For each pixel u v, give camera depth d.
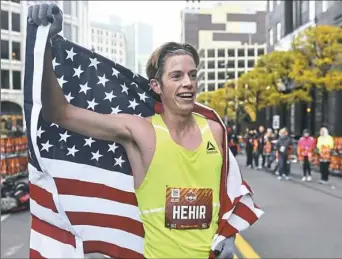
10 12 30.48
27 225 7.17
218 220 1.79
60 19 1.70
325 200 2.71
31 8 1.68
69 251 1.97
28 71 1.72
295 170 9.18
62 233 1.99
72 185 2.00
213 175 1.76
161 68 1.78
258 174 12.20
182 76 1.75
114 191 2.02
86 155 2.00
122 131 1.78
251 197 1.86
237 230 1.80
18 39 30.20
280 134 11.87
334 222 2.11
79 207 2.02
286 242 4.64
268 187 8.98
